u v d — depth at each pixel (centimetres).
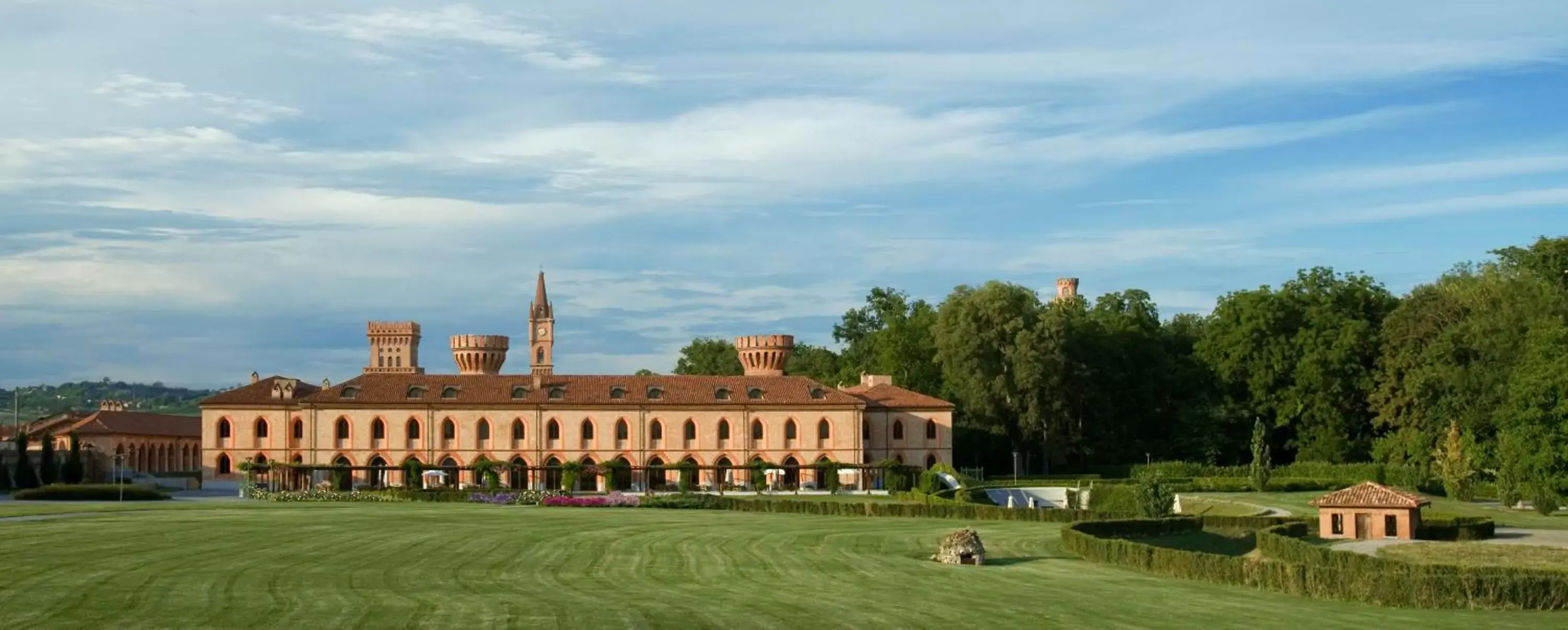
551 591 5459
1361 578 5431
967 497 11812
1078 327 16638
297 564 6219
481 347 17500
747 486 15150
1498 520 9225
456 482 15000
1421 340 13688
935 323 17712
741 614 4897
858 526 9250
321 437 15025
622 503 11344
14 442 17375
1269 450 14388
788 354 17562
